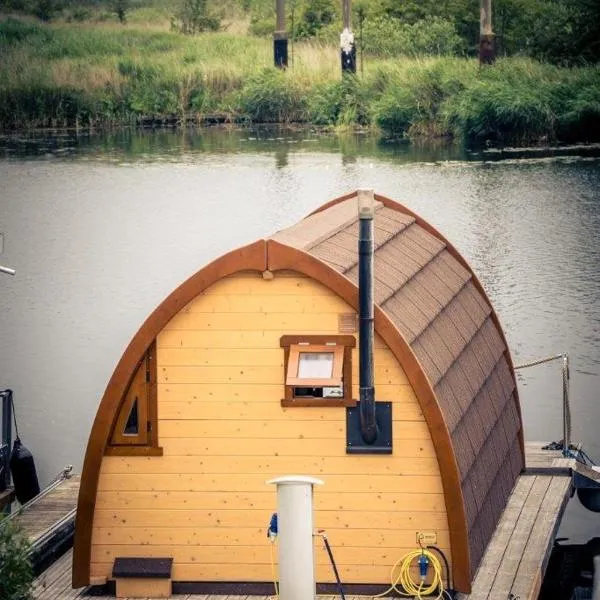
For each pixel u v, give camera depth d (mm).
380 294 16141
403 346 15047
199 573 15602
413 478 15258
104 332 27594
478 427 16734
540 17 57188
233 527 15547
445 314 17547
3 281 31297
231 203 37875
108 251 33562
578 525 19359
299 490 13320
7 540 13961
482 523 16250
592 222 34625
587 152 45000
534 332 26562
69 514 17828
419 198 37625
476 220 35094
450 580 15219
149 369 15484
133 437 15539
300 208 36875
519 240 33125
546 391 23812
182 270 31641
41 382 24734
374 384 15156
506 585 15430
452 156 44781
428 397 15055
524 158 44000
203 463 15508
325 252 16047
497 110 47094
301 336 15281
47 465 21000
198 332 15398
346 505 15359
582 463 19531
